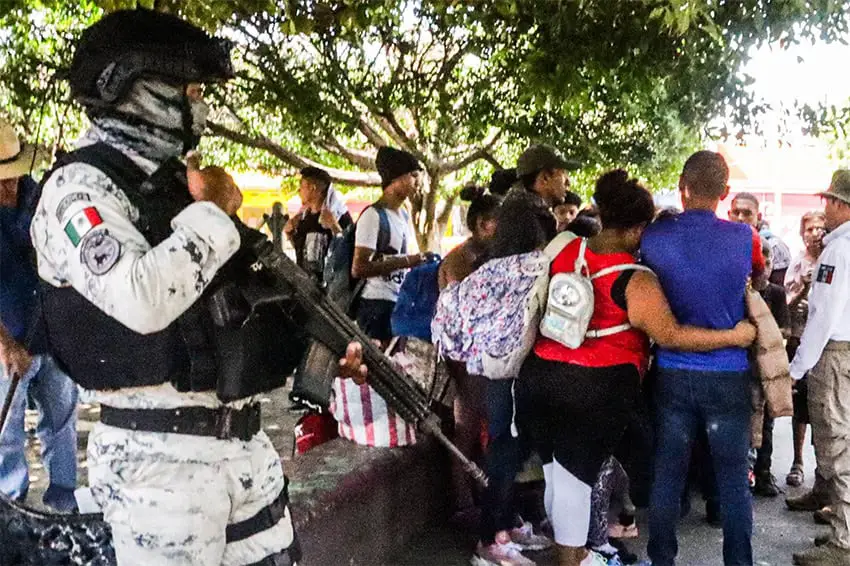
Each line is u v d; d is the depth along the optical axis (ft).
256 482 7.25
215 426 6.89
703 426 13.43
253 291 6.78
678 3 15.05
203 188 6.77
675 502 13.60
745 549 13.39
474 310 13.57
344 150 32.58
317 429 16.78
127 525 6.70
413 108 30.30
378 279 19.44
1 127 12.10
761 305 13.56
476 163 38.22
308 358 7.50
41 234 6.61
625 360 12.91
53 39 25.79
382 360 8.18
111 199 6.48
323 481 13.47
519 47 25.18
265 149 31.17
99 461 6.82
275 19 25.72
